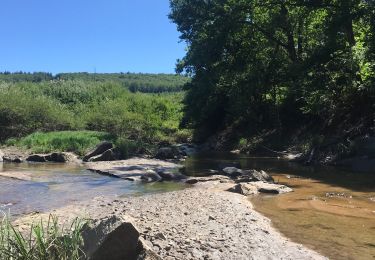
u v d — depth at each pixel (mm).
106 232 6836
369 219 11055
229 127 44812
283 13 34719
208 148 43031
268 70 36469
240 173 19531
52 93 61500
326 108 30734
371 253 8242
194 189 15828
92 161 27641
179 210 11758
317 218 11195
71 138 34031
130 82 164125
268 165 24594
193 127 50406
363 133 24297
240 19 35688
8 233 6301
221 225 10070
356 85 27328
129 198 14375
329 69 29375
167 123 54688
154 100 62125
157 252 7629
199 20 37875
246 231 9609
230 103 40000
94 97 63031
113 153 28688
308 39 36156
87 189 16859
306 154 26062
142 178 19531
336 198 14016
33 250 6188
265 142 35344
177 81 184750
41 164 26266
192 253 7703
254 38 38219
